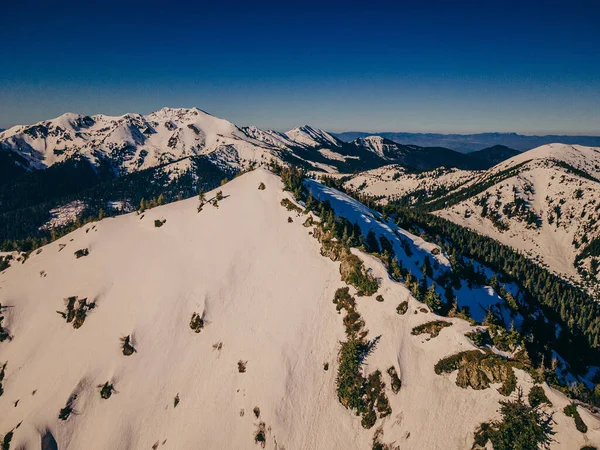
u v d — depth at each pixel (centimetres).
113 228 13950
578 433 4994
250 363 8162
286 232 11000
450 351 6625
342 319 8350
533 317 10456
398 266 8875
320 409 7094
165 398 8281
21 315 11506
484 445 5397
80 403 8488
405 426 6225
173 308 9900
